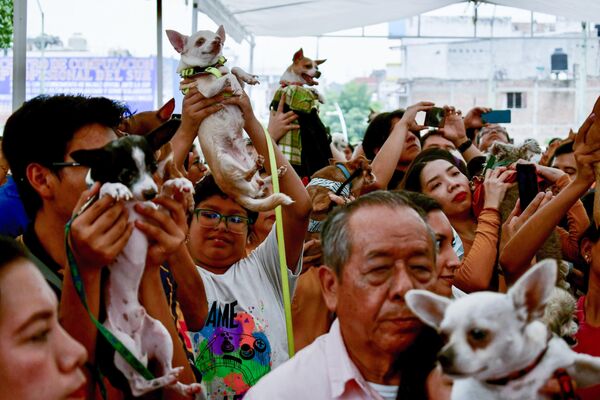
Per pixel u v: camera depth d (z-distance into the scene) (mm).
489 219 3918
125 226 2111
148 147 2168
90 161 2109
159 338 2238
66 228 2064
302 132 5512
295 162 5465
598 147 3322
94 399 2250
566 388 1811
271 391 2357
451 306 1821
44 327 1662
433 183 4555
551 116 25484
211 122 3104
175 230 2234
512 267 3523
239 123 3168
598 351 3092
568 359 1822
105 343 2229
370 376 2350
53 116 2484
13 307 1624
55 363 1678
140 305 2273
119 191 2059
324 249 2428
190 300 2922
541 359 1817
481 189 4438
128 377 2164
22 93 5723
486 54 26062
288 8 12078
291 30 13523
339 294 2342
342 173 4426
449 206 4512
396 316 2213
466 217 4578
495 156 6566
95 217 2055
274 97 5566
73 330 2133
